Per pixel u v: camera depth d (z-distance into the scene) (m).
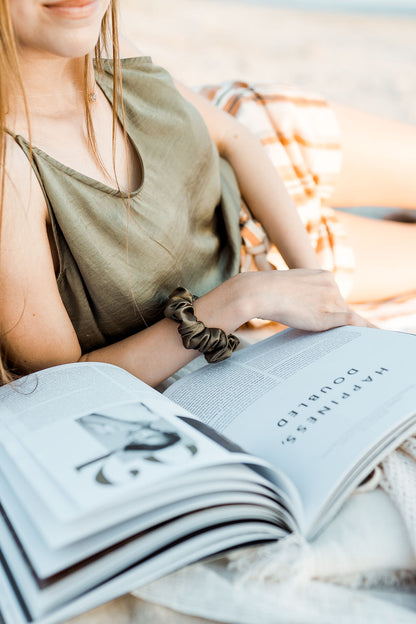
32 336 0.79
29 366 0.82
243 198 1.15
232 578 0.59
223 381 0.79
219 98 1.37
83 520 0.49
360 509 0.63
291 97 1.36
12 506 0.56
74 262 0.83
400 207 1.56
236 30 6.97
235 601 0.56
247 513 0.57
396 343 0.78
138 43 5.27
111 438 0.58
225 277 1.06
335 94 3.74
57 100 0.80
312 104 1.39
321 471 0.60
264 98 1.34
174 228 0.90
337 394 0.69
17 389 0.71
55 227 0.79
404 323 1.17
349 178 1.52
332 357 0.78
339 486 0.60
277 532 0.59
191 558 0.54
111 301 0.88
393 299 1.33
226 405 0.73
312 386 0.72
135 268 0.87
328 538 0.60
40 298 0.77
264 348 0.86
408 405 0.65
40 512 0.51
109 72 0.93
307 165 1.37
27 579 0.51
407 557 0.61
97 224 0.82
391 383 0.69
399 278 1.32
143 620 0.58
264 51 5.48
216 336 0.81
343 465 0.59
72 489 0.50
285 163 1.31
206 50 5.27
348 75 4.46
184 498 0.54
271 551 0.57
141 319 0.92
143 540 0.53
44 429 0.60
